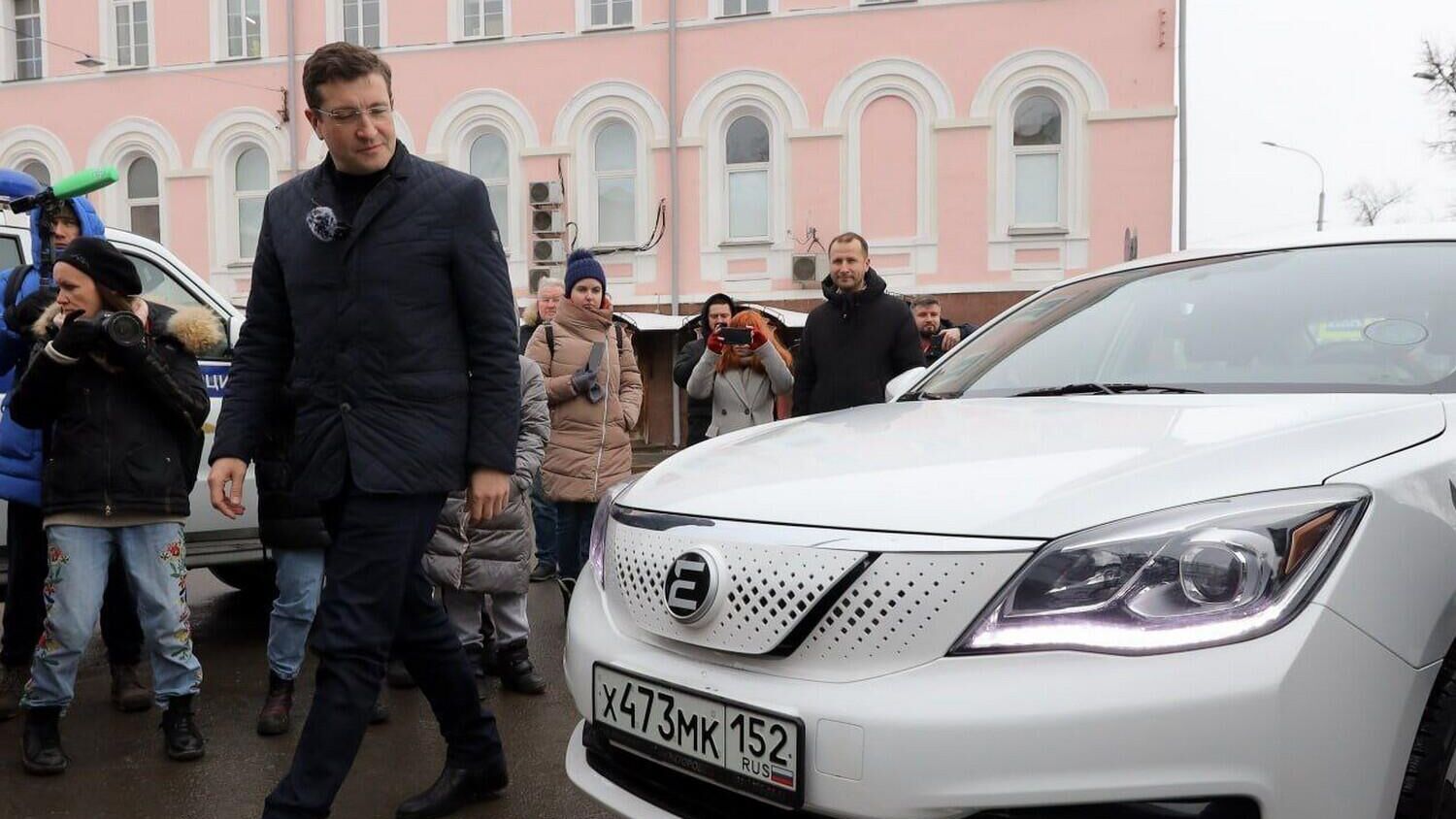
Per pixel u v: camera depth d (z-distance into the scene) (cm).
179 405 333
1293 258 290
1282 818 156
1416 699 167
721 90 1450
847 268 495
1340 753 158
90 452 326
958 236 1395
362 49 246
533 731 375
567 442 516
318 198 256
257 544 496
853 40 1406
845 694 175
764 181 1470
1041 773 161
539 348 517
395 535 251
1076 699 161
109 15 1619
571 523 528
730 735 190
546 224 1495
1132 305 305
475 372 262
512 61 1508
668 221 1477
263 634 524
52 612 328
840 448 230
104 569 336
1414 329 241
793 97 1430
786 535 190
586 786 225
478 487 261
